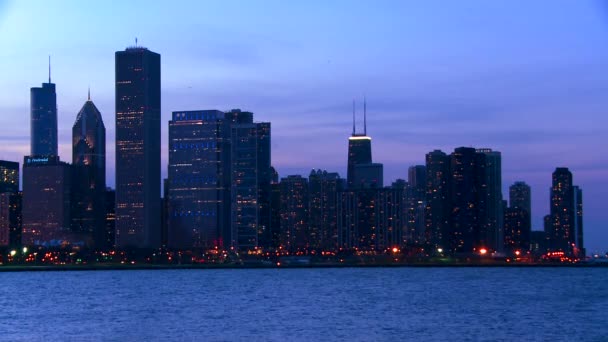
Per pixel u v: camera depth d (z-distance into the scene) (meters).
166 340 189.38
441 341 183.75
